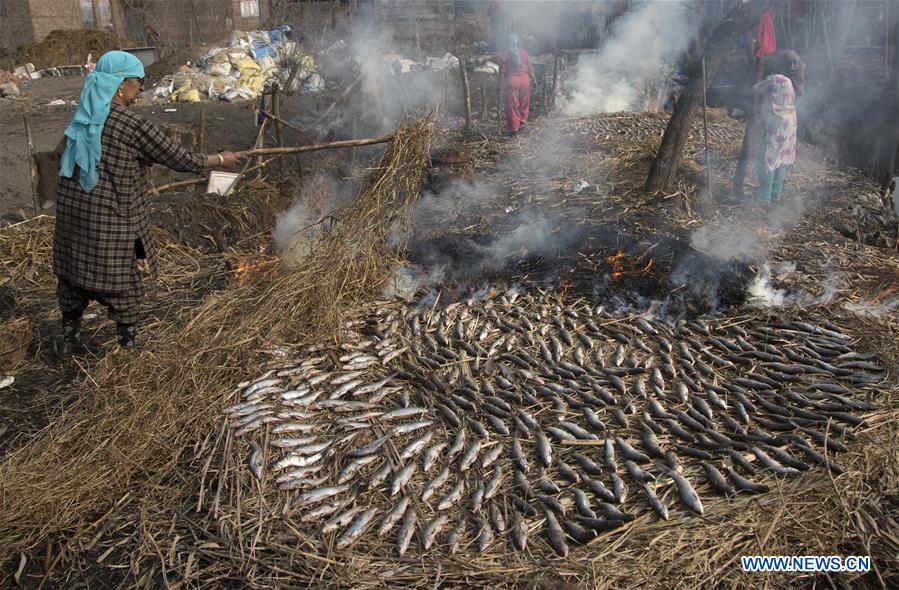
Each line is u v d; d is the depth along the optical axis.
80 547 2.93
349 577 2.66
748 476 3.15
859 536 2.82
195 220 6.65
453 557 2.75
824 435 3.38
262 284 5.14
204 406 3.70
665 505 2.97
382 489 3.16
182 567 2.78
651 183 7.29
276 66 14.89
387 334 4.54
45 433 3.66
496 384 3.98
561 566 2.68
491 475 3.21
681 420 3.58
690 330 4.57
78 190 4.02
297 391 3.83
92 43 19.75
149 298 5.39
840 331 4.47
